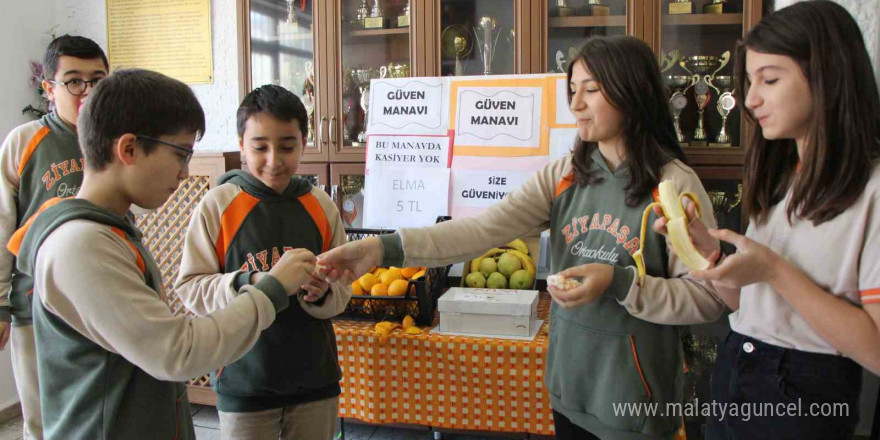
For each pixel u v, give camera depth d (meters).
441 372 2.05
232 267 1.43
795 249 0.90
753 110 0.91
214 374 1.46
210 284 1.33
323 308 1.40
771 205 0.99
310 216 1.52
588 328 1.15
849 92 0.81
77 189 1.78
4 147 1.76
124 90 0.93
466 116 2.51
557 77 2.42
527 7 2.45
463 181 2.52
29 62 2.96
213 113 3.20
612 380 1.12
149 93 0.94
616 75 1.07
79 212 0.90
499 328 2.03
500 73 2.57
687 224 0.96
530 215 1.29
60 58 1.74
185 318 0.93
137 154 0.94
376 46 2.70
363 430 2.58
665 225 0.97
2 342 1.70
